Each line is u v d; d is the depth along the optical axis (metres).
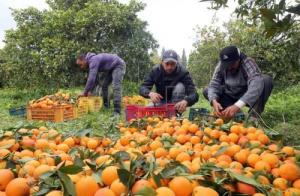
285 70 8.21
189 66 26.08
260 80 5.18
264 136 3.10
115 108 8.93
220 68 5.52
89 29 16.03
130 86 16.00
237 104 4.91
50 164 2.42
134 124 4.04
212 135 3.22
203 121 3.61
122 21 16.16
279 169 2.26
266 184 2.08
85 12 15.98
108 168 1.96
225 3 2.48
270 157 2.41
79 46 15.70
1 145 2.85
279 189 2.05
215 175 2.01
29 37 16.19
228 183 1.97
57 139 3.34
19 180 1.98
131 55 16.50
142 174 1.99
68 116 8.38
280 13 1.91
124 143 3.27
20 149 2.91
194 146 3.06
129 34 16.64
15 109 9.23
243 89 5.72
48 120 8.16
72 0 20.05
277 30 1.91
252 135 3.13
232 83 5.72
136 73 16.92
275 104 9.98
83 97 9.30
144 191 1.71
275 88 11.49
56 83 16.16
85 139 3.27
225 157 2.54
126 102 11.64
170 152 2.70
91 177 1.91
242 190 1.93
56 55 15.51
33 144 2.95
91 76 8.57
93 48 15.77
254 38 9.14
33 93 15.27
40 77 16.14
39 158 2.51
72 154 2.85
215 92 5.80
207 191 1.78
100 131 4.22
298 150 2.86
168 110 5.75
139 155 2.20
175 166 2.02
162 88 6.80
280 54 7.93
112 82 9.44
